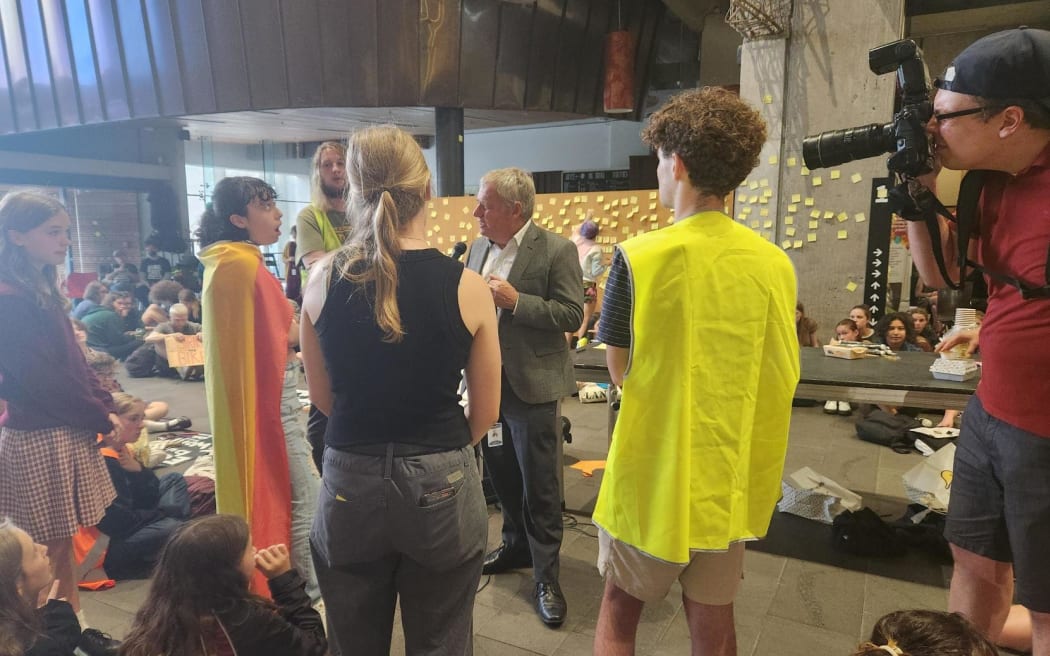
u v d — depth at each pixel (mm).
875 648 1001
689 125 1243
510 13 8180
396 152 1233
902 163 1242
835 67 5465
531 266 2281
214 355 1971
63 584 2041
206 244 2037
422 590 1306
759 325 1302
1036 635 1286
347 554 1246
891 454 4066
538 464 2254
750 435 1347
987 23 6238
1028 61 1104
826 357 3289
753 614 2309
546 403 2250
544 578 2281
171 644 1300
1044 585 1245
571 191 11680
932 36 6887
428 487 1207
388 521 1215
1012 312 1245
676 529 1275
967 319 2754
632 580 1373
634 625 1477
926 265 1442
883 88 5340
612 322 1324
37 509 1928
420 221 1283
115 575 2611
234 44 8273
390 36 7934
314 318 1259
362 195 1247
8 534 1460
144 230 12773
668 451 1282
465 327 1237
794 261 5773
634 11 9203
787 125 5676
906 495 3352
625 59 8961
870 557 2723
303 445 2209
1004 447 1272
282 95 8359
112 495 2141
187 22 8367
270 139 13156
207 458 3980
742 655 2074
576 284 2297
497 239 2340
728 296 1272
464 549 1264
